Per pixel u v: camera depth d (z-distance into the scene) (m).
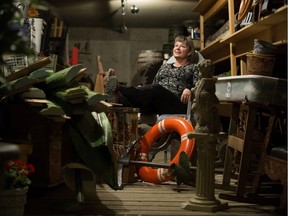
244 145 3.61
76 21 10.95
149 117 5.64
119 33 11.70
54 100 3.44
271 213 3.28
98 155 3.42
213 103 3.36
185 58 5.73
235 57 5.98
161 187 4.35
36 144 3.79
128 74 11.77
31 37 4.48
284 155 3.20
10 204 2.80
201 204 3.34
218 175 5.12
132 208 3.42
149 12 10.02
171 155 5.00
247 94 3.46
